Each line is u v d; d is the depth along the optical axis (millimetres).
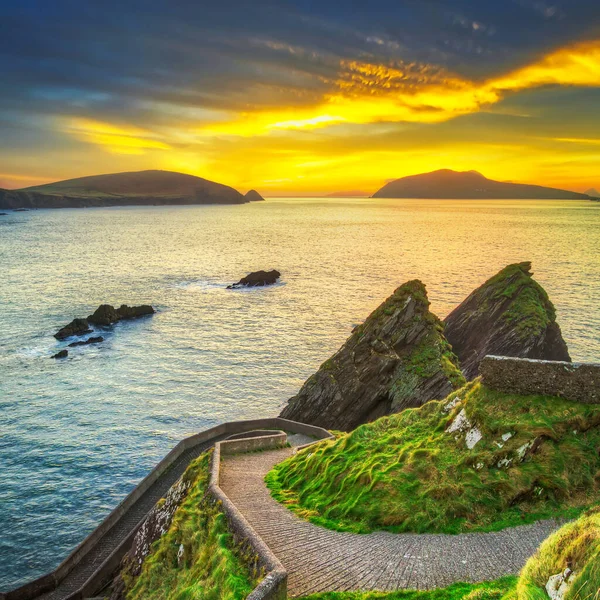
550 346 69438
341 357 59969
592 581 12750
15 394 70375
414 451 26578
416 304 60031
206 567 21938
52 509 47094
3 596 34594
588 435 24406
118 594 29641
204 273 157625
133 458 55562
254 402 68812
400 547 21266
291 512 26375
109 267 167125
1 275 149125
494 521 22094
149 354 86188
